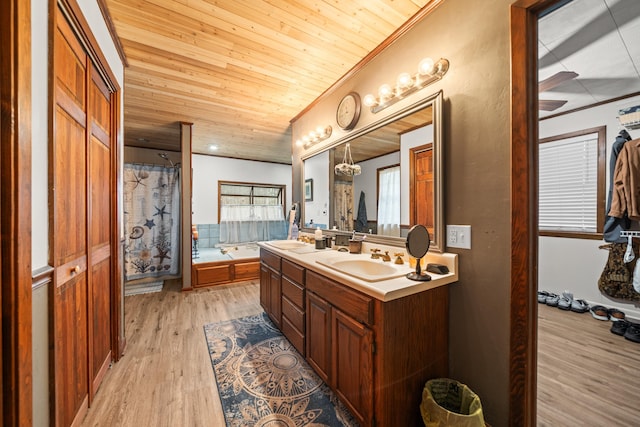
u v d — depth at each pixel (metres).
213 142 4.14
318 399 1.43
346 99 2.13
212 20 1.56
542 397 1.41
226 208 5.04
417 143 1.55
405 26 1.58
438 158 1.36
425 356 1.23
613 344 1.95
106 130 1.64
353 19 1.56
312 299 1.63
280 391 1.49
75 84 1.17
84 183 1.28
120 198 1.85
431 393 1.19
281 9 1.48
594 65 1.92
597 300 2.56
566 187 2.81
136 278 3.88
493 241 1.15
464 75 1.27
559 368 1.66
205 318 2.57
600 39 1.64
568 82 2.16
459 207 1.30
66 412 1.10
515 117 1.06
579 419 1.26
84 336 1.28
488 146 1.17
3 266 0.68
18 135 0.71
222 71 2.12
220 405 1.38
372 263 1.70
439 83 1.39
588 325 2.27
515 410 1.08
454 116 1.32
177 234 4.18
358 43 1.78
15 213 0.70
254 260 3.95
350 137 2.12
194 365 1.75
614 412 1.30
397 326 1.11
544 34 1.61
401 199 1.67
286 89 2.44
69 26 1.11
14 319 0.70
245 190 5.27
